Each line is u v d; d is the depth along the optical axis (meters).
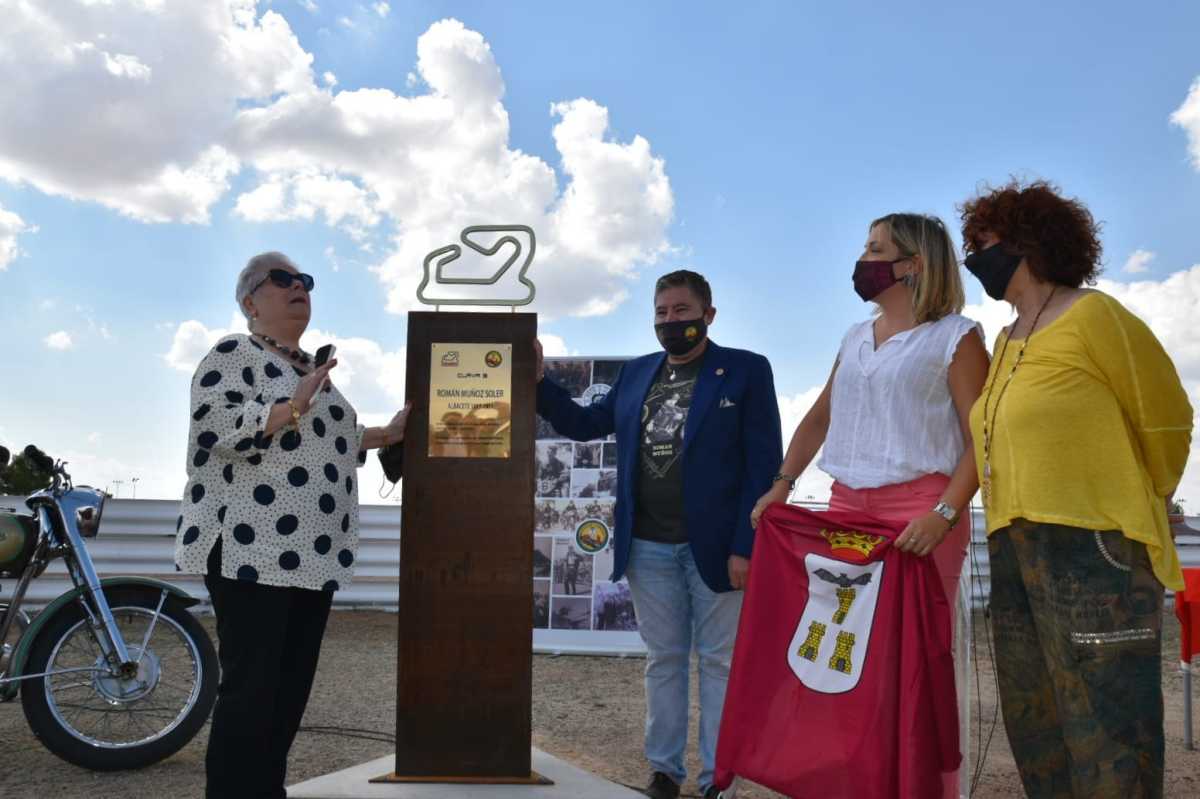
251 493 2.93
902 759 2.51
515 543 3.34
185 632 3.97
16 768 3.80
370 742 4.31
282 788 3.09
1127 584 2.30
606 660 6.66
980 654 6.66
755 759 2.76
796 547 2.85
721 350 3.65
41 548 4.02
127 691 3.92
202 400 2.93
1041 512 2.37
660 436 3.59
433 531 3.34
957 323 2.77
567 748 4.36
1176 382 2.34
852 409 2.89
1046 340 2.46
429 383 3.39
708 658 3.51
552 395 3.78
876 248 2.89
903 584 2.62
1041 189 2.58
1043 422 2.40
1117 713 2.27
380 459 3.61
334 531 3.05
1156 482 2.38
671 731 3.51
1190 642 4.42
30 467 4.14
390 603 8.34
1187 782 3.87
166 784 3.61
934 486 2.75
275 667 2.90
